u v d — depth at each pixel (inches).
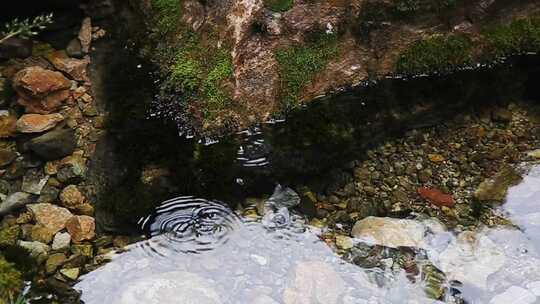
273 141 64.1
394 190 61.8
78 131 64.0
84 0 72.6
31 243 54.4
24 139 62.9
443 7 70.6
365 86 70.7
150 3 70.7
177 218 56.6
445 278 53.9
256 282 52.4
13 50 69.4
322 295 51.9
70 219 56.2
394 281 53.6
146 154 61.9
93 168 60.9
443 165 64.6
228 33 65.9
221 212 57.7
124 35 71.6
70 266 52.9
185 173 60.4
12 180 59.9
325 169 62.6
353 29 69.2
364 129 66.5
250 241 55.7
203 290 51.1
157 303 49.8
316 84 68.1
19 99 65.1
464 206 60.6
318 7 67.6
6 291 49.6
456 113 69.6
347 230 57.9
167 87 65.9
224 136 63.7
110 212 57.1
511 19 73.9
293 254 55.1
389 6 69.1
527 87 72.6
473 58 73.0
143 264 53.2
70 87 67.2
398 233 57.3
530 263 55.2
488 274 54.2
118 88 67.5
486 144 66.8
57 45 71.1
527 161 64.9
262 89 65.7
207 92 64.1
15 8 72.1
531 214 59.7
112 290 51.1
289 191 60.3
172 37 68.4
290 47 67.1
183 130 63.9
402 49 71.5
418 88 71.1
